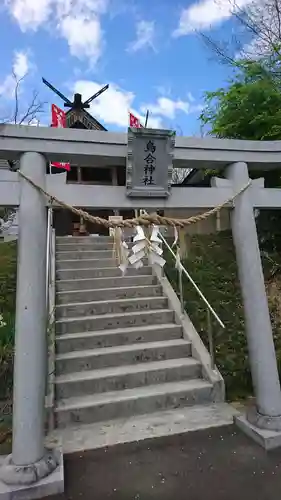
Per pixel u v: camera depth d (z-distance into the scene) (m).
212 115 6.24
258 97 5.40
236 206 3.28
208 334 4.21
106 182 13.30
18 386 2.50
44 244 2.73
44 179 2.78
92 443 2.98
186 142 3.14
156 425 3.26
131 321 4.85
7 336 4.16
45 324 2.70
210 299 5.10
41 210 2.72
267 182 5.74
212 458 2.71
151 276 6.03
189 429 3.17
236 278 5.48
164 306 5.33
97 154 2.87
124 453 2.82
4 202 2.66
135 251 3.13
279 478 2.45
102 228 13.02
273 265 5.34
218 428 3.18
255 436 2.93
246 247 3.21
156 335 4.59
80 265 6.44
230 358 4.12
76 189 2.85
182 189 3.12
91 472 2.58
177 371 3.96
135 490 2.37
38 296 2.62
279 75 5.86
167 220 2.92
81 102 13.34
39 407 2.53
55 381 3.57
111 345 4.40
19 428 2.46
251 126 5.52
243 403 3.68
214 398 3.74
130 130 2.83
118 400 3.44
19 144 2.71
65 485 2.43
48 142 2.77
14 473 2.36
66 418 3.27
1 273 5.42
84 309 5.00
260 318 3.13
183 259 6.21
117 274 6.20
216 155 3.23
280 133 5.04
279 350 4.18
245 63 6.02
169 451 2.83
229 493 2.30
